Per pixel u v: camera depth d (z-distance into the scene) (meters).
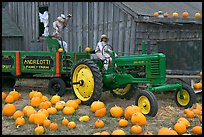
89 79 7.86
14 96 8.36
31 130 5.79
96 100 7.66
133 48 10.67
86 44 12.42
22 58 9.34
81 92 8.05
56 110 7.05
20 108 7.45
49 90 9.07
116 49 11.28
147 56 7.57
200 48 11.30
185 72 11.07
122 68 8.12
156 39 10.73
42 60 9.09
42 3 14.06
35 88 10.19
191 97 7.54
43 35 14.13
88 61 7.89
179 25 10.98
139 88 9.26
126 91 8.70
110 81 7.99
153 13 10.78
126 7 10.64
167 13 11.12
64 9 13.16
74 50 12.88
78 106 7.68
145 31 10.59
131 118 6.21
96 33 12.02
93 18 12.09
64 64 8.83
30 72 9.27
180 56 11.10
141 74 7.95
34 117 6.19
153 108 6.57
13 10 15.54
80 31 12.60
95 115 6.82
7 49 14.60
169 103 8.21
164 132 5.36
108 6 11.48
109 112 7.07
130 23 10.73
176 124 5.86
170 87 7.37
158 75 7.42
